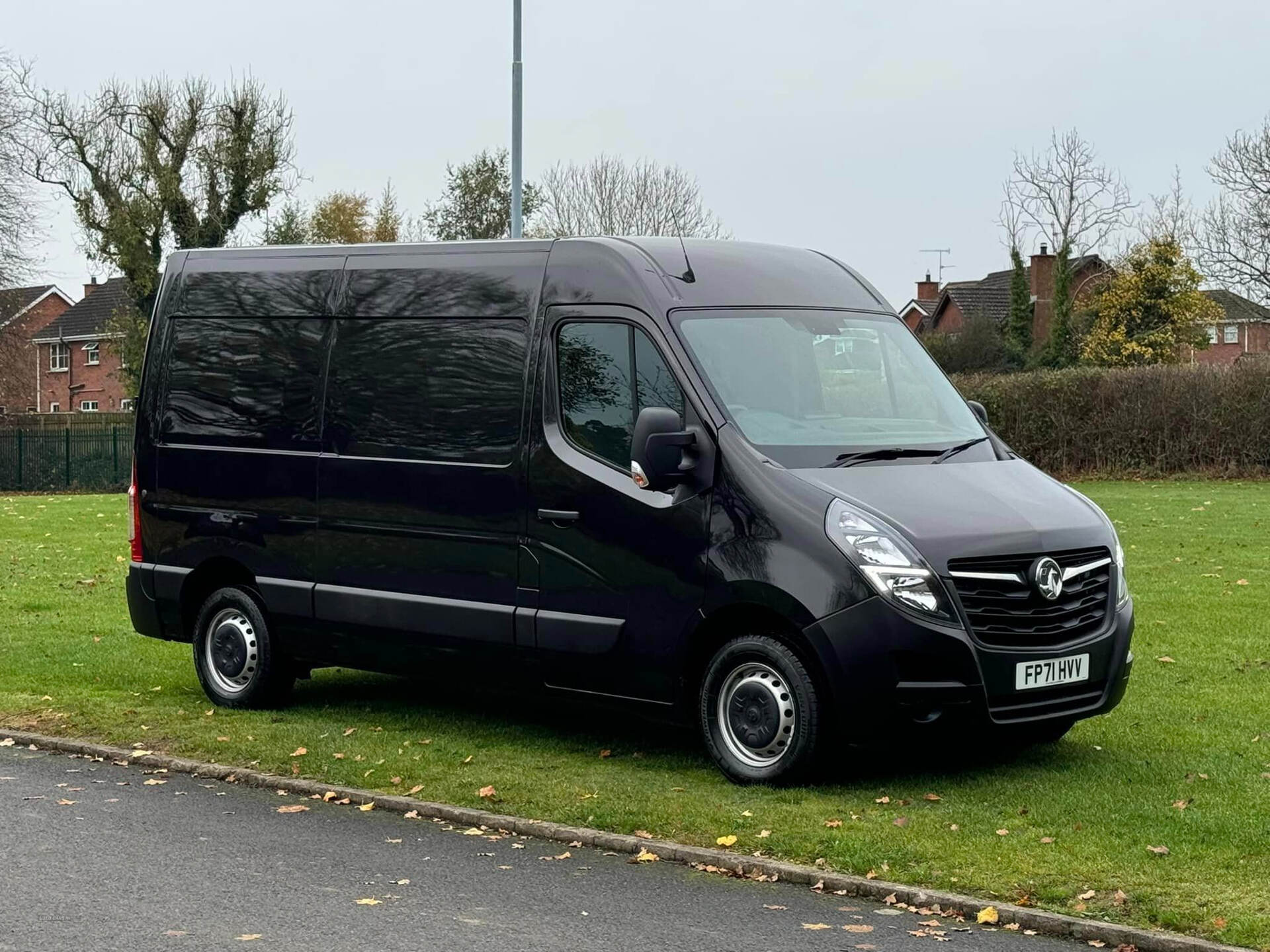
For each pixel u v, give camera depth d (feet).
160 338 32.32
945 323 238.27
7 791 24.84
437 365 27.73
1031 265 214.90
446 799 23.61
